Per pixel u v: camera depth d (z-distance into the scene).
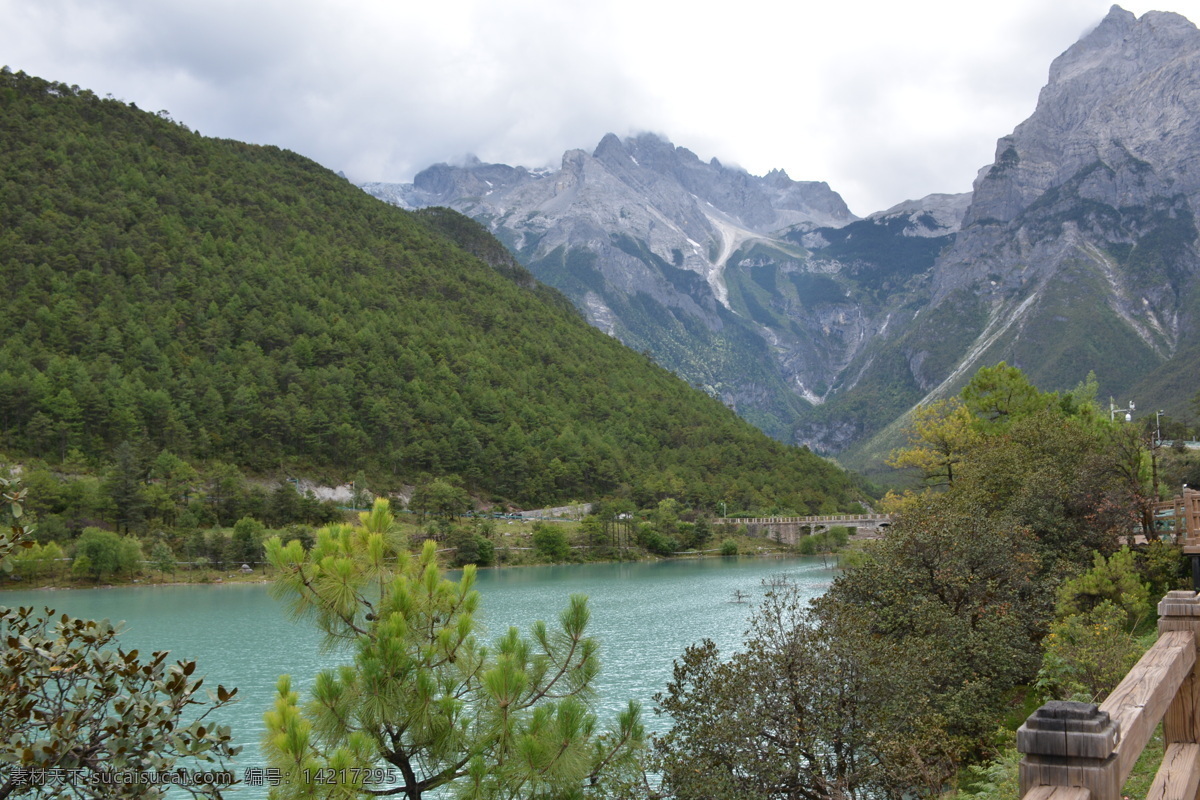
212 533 124.94
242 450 171.62
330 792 9.96
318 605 11.80
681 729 19.19
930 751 18.59
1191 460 55.69
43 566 104.69
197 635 69.69
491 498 188.00
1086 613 23.16
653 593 95.06
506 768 11.09
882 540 28.23
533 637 13.02
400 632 11.44
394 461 186.25
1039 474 34.06
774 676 18.42
